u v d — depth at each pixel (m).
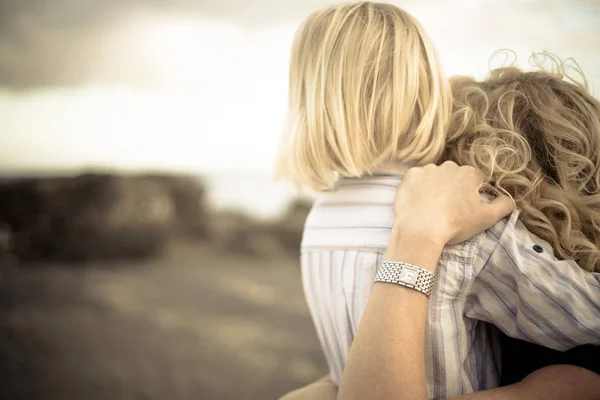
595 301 0.92
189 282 6.56
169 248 7.31
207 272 6.91
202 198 7.44
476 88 1.16
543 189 1.06
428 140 1.04
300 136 1.08
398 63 1.01
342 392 0.86
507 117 1.12
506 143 1.06
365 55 1.02
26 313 6.03
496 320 0.99
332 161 1.06
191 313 5.84
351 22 1.04
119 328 5.66
